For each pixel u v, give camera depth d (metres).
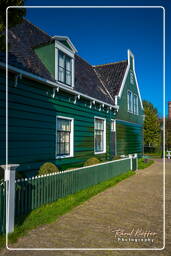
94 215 5.27
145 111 39.41
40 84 8.15
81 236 4.14
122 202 6.39
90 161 10.12
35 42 10.09
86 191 7.39
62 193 6.54
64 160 9.52
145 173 12.52
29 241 3.89
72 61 10.17
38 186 5.58
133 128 18.88
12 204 4.20
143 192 7.67
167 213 5.50
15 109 7.00
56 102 9.05
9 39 8.24
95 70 18.00
